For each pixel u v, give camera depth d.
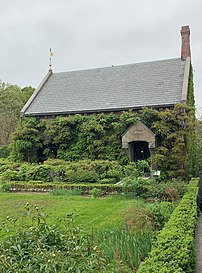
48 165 18.77
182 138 18.48
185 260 4.09
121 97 22.45
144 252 5.86
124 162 20.22
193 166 21.17
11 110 39.78
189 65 23.12
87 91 24.48
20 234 4.84
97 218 9.93
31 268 4.05
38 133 22.94
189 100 22.17
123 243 5.92
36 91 26.05
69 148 21.91
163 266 3.87
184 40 24.19
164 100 20.73
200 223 9.09
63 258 4.31
